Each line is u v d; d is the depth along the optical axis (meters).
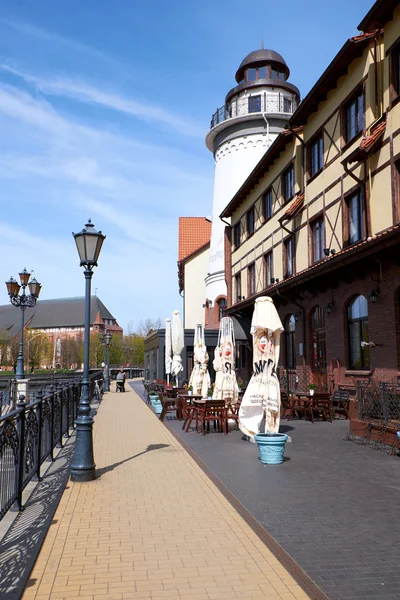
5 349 85.25
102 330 126.31
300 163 18.33
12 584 4.13
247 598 3.89
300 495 6.63
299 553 4.67
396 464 8.48
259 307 10.62
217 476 7.75
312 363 17.33
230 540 5.13
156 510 6.19
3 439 5.62
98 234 8.77
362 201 14.08
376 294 12.73
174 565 4.52
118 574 4.34
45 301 136.75
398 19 12.28
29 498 6.86
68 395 13.44
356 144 14.38
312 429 12.53
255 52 30.20
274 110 29.31
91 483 7.62
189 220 44.47
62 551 4.87
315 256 17.28
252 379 10.81
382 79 13.04
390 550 4.73
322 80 15.38
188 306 38.50
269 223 21.72
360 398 11.04
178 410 16.23
